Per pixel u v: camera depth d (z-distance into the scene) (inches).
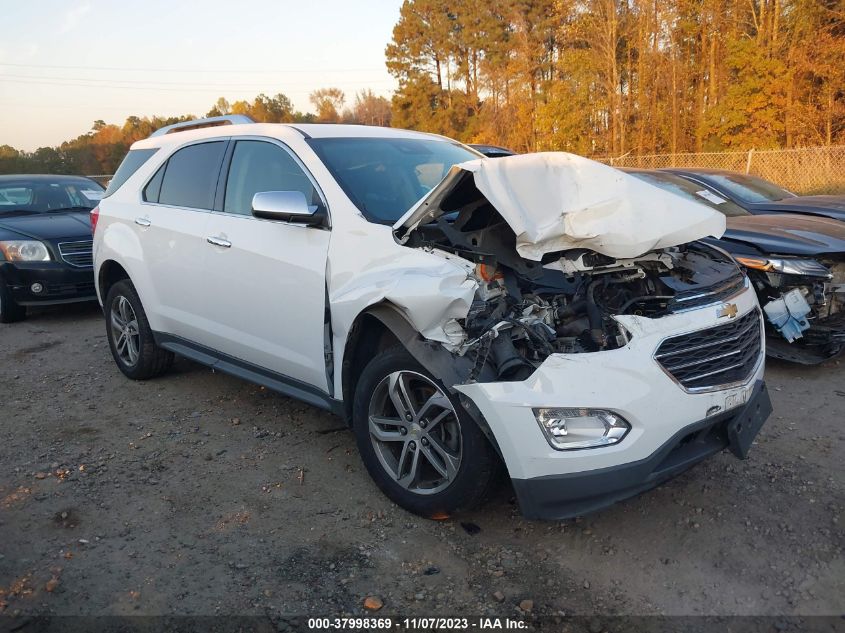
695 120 1118.4
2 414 190.7
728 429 122.3
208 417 185.0
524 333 117.5
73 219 321.4
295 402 193.9
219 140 182.2
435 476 133.5
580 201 126.1
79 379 219.6
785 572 114.8
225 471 153.9
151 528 131.2
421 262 126.0
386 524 131.3
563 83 1289.4
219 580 115.1
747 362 128.3
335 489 144.9
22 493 144.8
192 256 176.4
